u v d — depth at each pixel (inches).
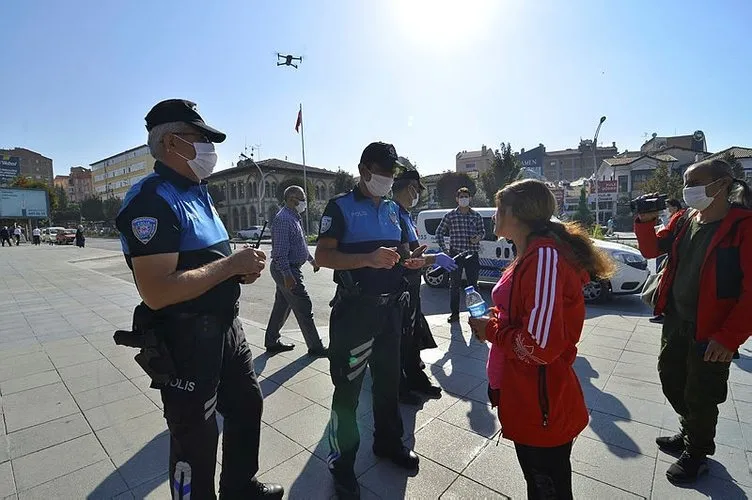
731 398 129.8
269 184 1920.5
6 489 92.0
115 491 91.4
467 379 149.6
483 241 337.7
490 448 105.7
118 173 3097.9
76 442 111.2
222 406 80.2
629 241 887.7
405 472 96.7
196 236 67.9
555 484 64.9
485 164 2950.3
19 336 217.0
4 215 1633.9
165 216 62.7
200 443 69.1
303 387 144.6
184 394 67.0
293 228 170.2
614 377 147.0
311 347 176.4
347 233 92.3
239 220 2032.5
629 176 1736.0
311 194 1492.4
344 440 88.9
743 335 80.1
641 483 90.5
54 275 514.9
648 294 107.3
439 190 1252.5
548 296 59.1
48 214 1765.5
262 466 99.8
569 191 1813.5
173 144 68.8
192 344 66.9
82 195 4116.6
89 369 165.3
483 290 347.6
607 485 90.0
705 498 85.4
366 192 95.1
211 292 69.3
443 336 202.7
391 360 97.9
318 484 93.1
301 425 118.7
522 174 1198.9
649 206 102.7
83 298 338.6
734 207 85.4
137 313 67.9
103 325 242.1
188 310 67.2
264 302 345.1
